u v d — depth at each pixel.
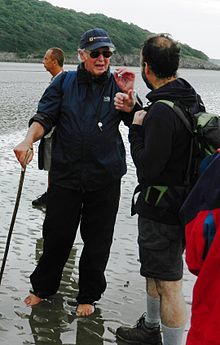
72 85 4.78
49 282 5.01
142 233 4.11
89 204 4.84
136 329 4.53
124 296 5.34
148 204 4.04
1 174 9.88
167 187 3.98
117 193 4.89
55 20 130.12
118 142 4.86
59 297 5.22
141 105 4.77
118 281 5.68
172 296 4.07
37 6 135.75
